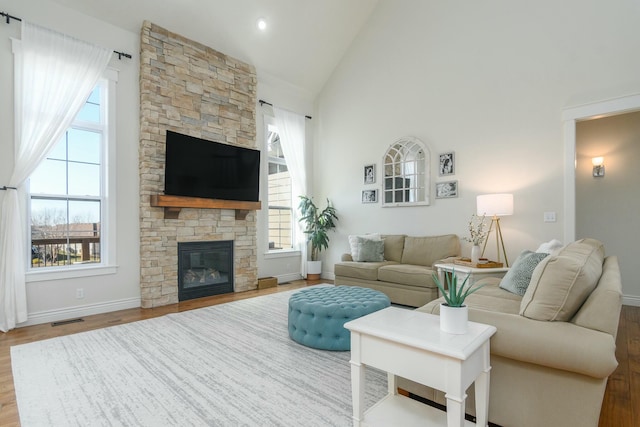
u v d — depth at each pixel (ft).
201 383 7.00
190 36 14.70
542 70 12.78
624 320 11.46
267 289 16.94
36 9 11.12
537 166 12.82
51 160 11.77
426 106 15.98
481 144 14.23
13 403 6.27
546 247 9.70
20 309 10.53
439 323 5.08
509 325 4.90
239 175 16.11
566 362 4.39
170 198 13.42
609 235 14.34
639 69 10.98
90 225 12.59
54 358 8.26
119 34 12.98
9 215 10.49
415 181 16.17
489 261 12.52
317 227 19.21
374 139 18.06
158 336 9.84
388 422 5.09
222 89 15.83
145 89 13.19
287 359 8.23
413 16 16.51
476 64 14.43
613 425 5.49
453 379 4.08
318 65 19.29
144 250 13.19
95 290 12.34
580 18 12.03
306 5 16.21
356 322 5.13
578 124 15.05
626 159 14.07
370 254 15.65
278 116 18.84
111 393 6.60
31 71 10.93
